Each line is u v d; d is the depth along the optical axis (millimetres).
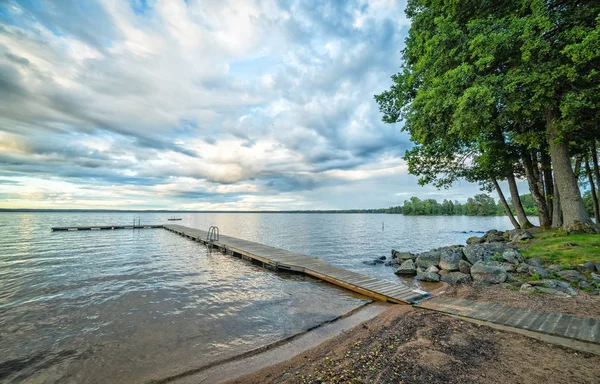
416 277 12070
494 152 15898
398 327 6203
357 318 7238
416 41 14547
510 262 10477
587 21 10219
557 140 11406
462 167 19812
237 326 6828
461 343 5012
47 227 45188
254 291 10055
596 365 4004
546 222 16469
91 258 17422
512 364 4156
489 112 11281
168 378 4625
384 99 20062
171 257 17891
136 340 6098
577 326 5297
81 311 7941
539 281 8250
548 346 4652
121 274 12859
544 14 9750
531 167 17359
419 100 13117
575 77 9914
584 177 24234
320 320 7164
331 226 58156
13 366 5059
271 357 5230
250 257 16266
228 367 4902
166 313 7781
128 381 4582
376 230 46156
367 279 10703
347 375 4230
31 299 9102
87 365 5078
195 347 5730
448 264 12125
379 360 4637
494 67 11922
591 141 14195
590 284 7664
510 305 6895
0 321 7223
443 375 3982
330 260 18250
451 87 11242
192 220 89750
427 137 15250
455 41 11953
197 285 10906
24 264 15344
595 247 10180
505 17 10727
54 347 5797
